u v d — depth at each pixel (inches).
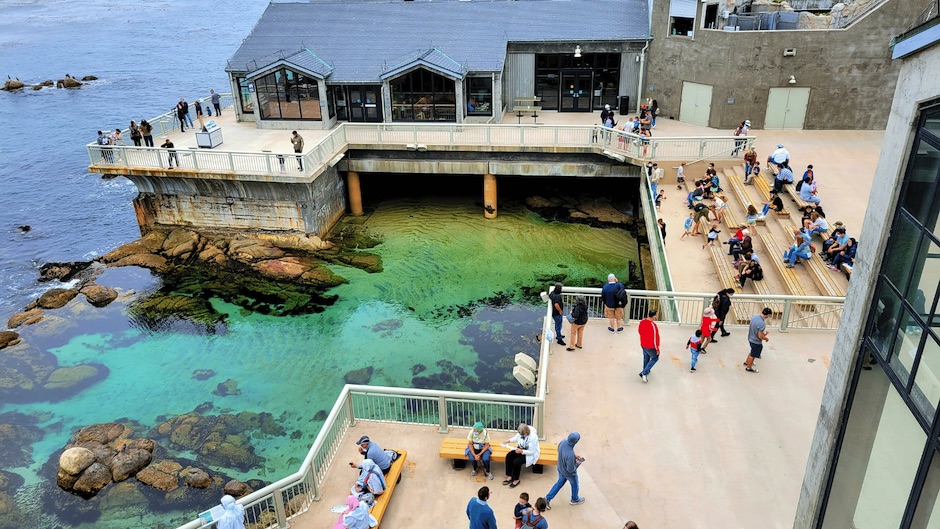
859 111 1274.6
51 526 655.8
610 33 1352.1
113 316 1009.5
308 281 1071.0
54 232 1364.4
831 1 1416.1
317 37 1406.3
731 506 475.2
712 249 895.7
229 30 4409.5
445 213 1311.5
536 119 1376.7
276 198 1157.7
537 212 1300.4
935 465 258.2
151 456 732.7
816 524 368.5
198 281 1092.5
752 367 607.5
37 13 5556.1
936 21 247.9
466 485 502.3
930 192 262.2
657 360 618.2
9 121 2214.6
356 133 1238.3
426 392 540.4
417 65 1255.5
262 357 898.7
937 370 254.1
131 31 4375.0
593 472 506.3
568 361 631.2
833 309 668.7
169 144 1145.4
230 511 437.1
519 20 1414.9
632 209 1296.8
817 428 364.8
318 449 492.1
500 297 1017.5
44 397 836.0
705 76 1296.8
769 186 1016.2
